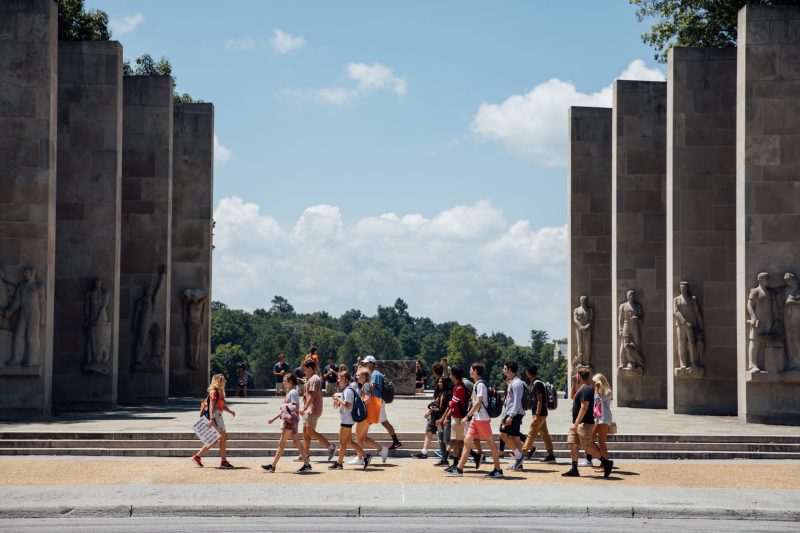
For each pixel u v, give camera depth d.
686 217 33.97
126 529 14.49
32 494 16.95
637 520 15.52
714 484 18.81
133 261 38.72
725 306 33.66
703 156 34.00
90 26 44.81
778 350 29.02
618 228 38.25
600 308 42.69
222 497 16.64
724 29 39.81
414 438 24.14
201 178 42.38
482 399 19.42
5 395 29.70
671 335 33.81
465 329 178.00
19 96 30.45
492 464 21.59
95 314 34.09
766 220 29.72
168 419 28.77
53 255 30.83
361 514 15.75
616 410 36.72
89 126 34.88
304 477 19.20
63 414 31.45
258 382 177.38
